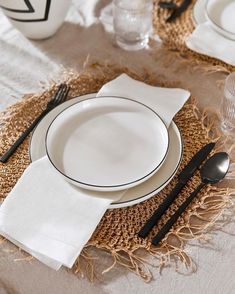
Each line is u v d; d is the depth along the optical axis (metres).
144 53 0.99
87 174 0.71
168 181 0.70
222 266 0.64
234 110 0.81
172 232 0.67
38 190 0.69
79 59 0.98
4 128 0.83
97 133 0.77
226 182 0.74
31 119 0.84
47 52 1.00
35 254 0.64
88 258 0.65
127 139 0.76
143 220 0.69
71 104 0.82
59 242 0.63
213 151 0.78
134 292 0.61
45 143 0.72
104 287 0.62
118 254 0.65
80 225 0.65
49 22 0.98
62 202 0.68
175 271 0.63
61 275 0.63
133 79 0.89
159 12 1.08
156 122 0.77
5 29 1.06
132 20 0.98
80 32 1.05
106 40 1.03
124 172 0.71
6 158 0.77
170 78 0.93
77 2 1.13
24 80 0.94
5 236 0.66
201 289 0.61
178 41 1.01
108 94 0.84
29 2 0.92
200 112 0.85
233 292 0.61
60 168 0.72
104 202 0.67
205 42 0.96
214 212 0.70
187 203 0.70
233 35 0.94
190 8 1.08
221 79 0.93
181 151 0.74
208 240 0.67
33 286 0.63
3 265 0.65
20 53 1.00
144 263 0.64
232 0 1.02
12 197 0.69
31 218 0.66
